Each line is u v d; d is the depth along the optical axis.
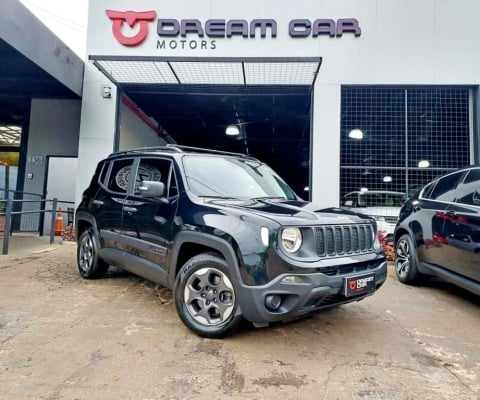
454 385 2.33
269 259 2.60
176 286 3.10
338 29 7.90
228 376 2.36
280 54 7.98
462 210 3.95
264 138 14.80
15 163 11.23
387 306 3.99
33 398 2.06
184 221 3.14
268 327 3.22
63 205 9.99
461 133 7.91
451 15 7.84
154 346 2.77
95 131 8.23
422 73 7.83
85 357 2.57
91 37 8.16
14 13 6.03
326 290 2.64
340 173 7.92
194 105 10.18
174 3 8.08
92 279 4.68
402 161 7.94
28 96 9.01
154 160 3.87
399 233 5.22
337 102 7.93
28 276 4.84
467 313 3.83
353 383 2.32
